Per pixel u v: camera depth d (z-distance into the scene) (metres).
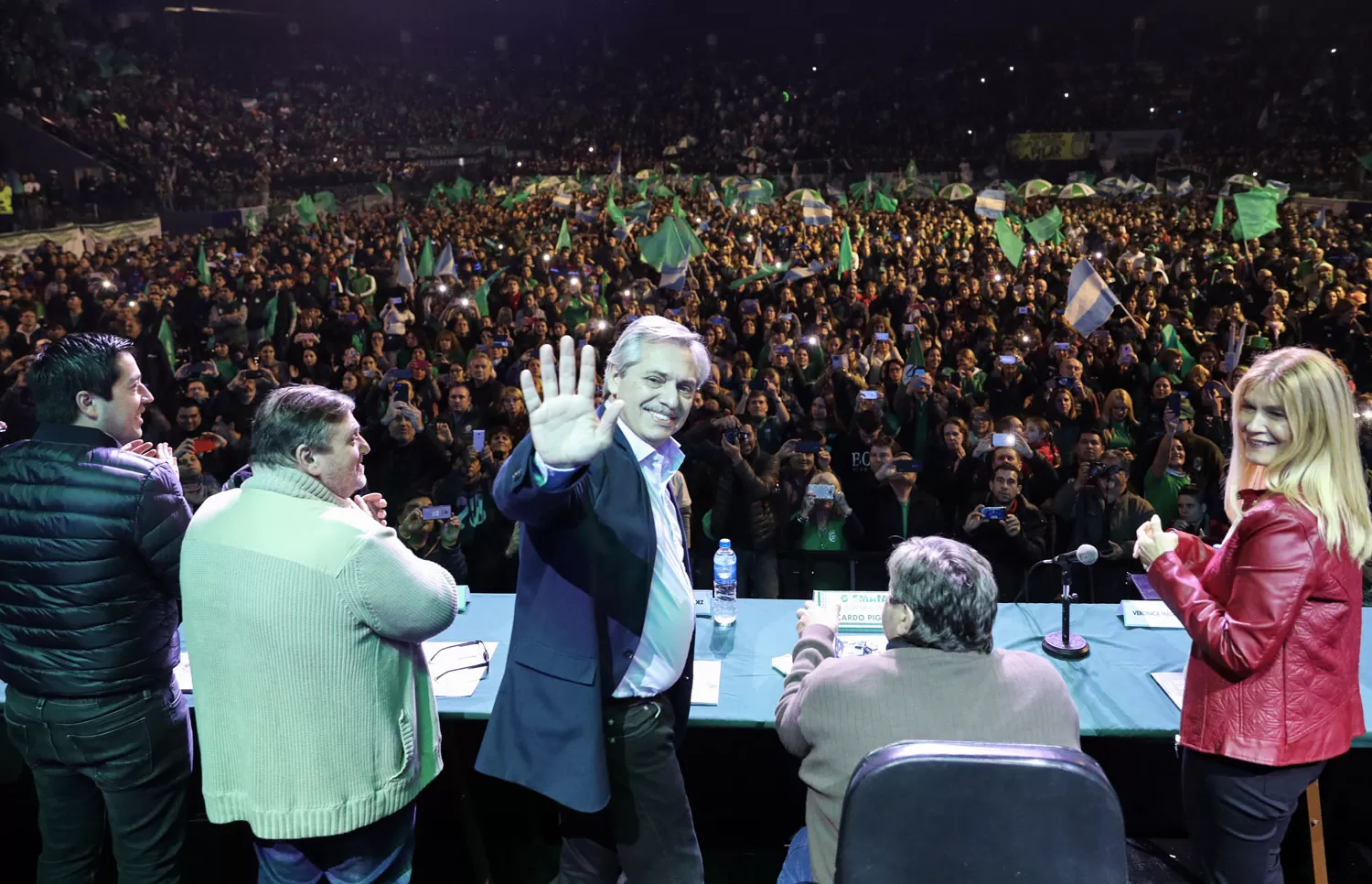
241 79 35.25
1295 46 34.12
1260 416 2.10
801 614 2.62
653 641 2.05
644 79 38.94
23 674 2.31
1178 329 9.05
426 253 13.13
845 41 39.94
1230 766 2.17
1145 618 3.14
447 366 7.95
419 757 2.25
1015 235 11.30
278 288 11.80
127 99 28.92
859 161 32.12
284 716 2.00
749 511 4.93
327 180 28.41
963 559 1.96
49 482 2.23
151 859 2.46
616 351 1.97
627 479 1.95
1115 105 33.78
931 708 1.88
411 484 5.70
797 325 9.28
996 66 36.62
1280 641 2.05
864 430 6.22
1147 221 19.23
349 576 1.97
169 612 2.41
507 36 40.25
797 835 2.57
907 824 1.55
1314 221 18.53
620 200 22.08
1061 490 4.92
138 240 18.53
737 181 23.70
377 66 38.31
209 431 6.14
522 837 3.34
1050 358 7.91
